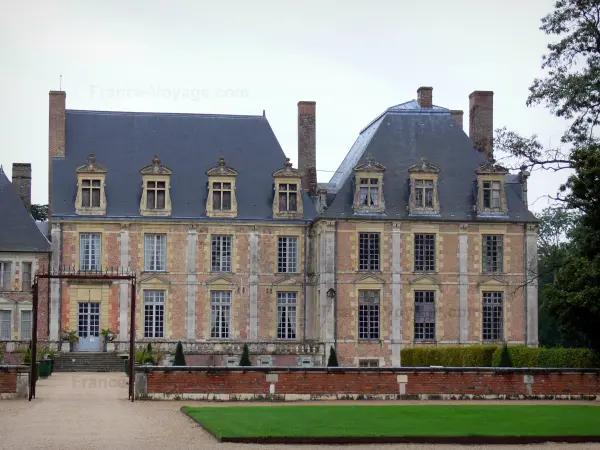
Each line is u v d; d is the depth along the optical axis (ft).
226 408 104.32
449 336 194.29
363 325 192.65
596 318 125.18
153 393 116.26
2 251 193.26
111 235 195.21
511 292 196.13
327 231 192.13
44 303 193.77
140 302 194.59
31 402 114.73
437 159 202.18
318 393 117.08
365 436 80.89
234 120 213.46
